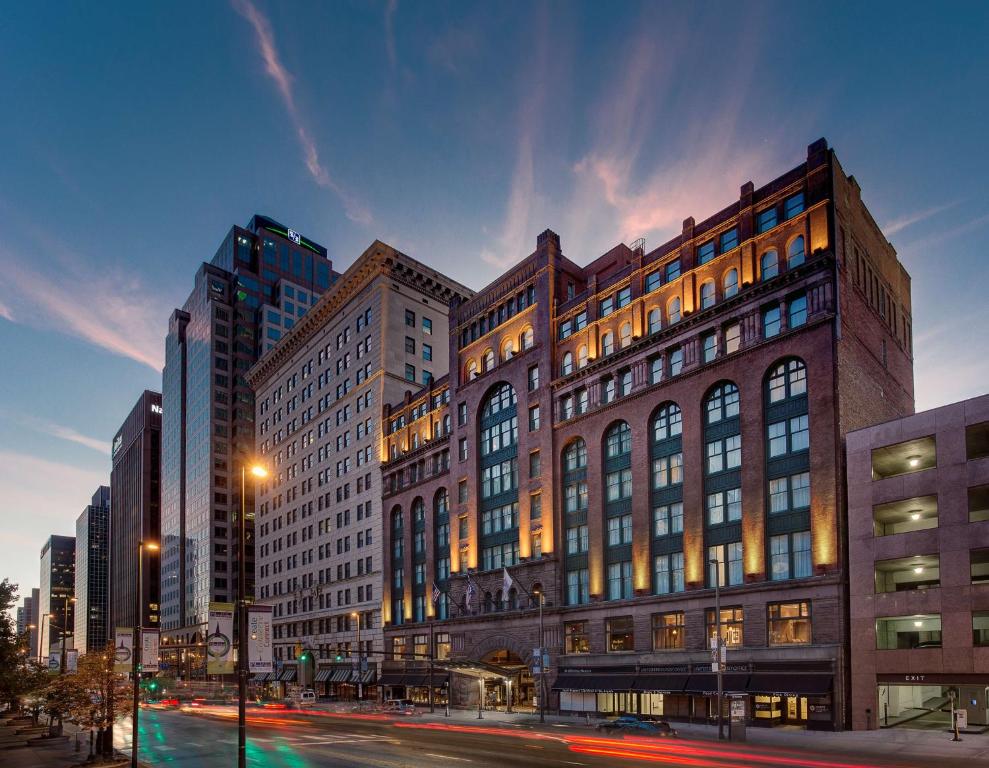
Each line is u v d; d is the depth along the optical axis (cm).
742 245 5459
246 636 2584
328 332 11244
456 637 7562
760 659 4841
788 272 5094
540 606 6297
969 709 4322
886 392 5594
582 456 6544
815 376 4891
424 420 8844
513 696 7119
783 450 5047
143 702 10388
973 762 3119
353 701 9056
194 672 16725
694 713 5191
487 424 7694
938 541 4288
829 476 4728
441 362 10419
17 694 5741
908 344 6375
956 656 4119
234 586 17175
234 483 17812
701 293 5775
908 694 4850
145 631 4128
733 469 5312
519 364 7250
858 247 5394
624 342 6281
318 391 11394
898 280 6281
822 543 4703
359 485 9988
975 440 4266
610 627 5969
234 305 19062
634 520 5919
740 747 3741
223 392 18300
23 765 3925
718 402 5503
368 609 9394
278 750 4047
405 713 6869
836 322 4844
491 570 7231
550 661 6262
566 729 4991
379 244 9900
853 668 4494
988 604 4056
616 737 4362
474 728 5188
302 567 11294
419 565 8662
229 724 6206
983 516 4203
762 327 5272
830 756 3331
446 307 10669
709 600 5244
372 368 9950
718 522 5359
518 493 7100
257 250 19812
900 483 4491
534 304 7212
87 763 3838
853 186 5412
